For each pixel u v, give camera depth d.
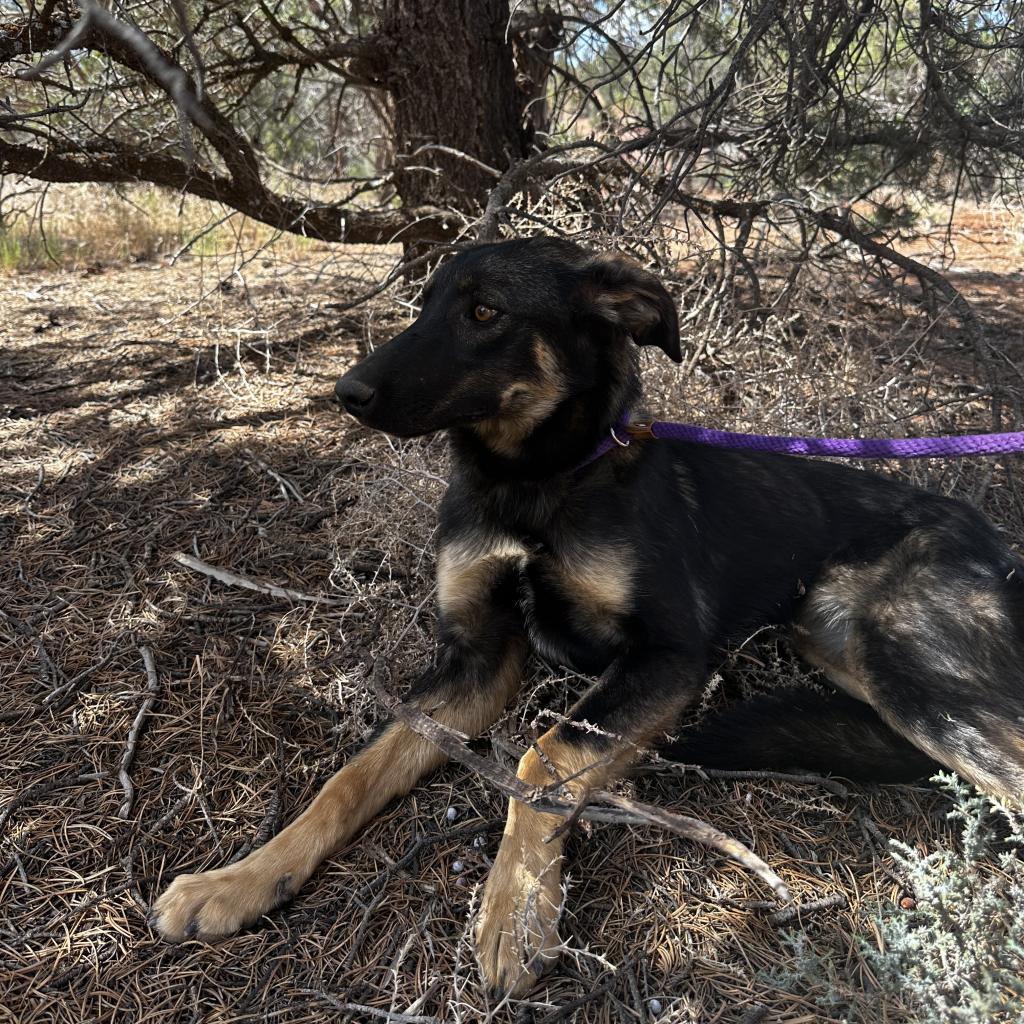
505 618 0.81
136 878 0.65
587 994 0.56
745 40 1.08
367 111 2.25
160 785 0.72
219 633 0.88
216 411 1.35
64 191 2.41
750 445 0.76
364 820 0.69
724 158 1.43
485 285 0.73
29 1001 0.57
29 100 1.35
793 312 1.48
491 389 0.73
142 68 1.12
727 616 0.83
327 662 0.84
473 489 0.79
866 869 0.66
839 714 0.74
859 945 0.59
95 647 0.87
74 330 1.73
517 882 0.60
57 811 0.70
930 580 0.79
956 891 0.53
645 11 1.58
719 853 0.67
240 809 0.71
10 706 0.79
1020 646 0.76
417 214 1.51
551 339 0.74
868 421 1.12
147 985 0.58
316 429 1.29
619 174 1.47
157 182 1.42
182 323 1.76
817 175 1.37
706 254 1.27
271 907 0.62
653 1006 0.56
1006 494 1.14
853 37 1.20
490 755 0.76
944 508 0.86
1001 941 0.51
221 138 1.35
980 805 0.55
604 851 0.67
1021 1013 0.47
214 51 1.46
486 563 0.78
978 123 1.29
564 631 0.80
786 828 0.69
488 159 1.54
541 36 1.61
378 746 0.72
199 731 0.77
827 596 0.84
